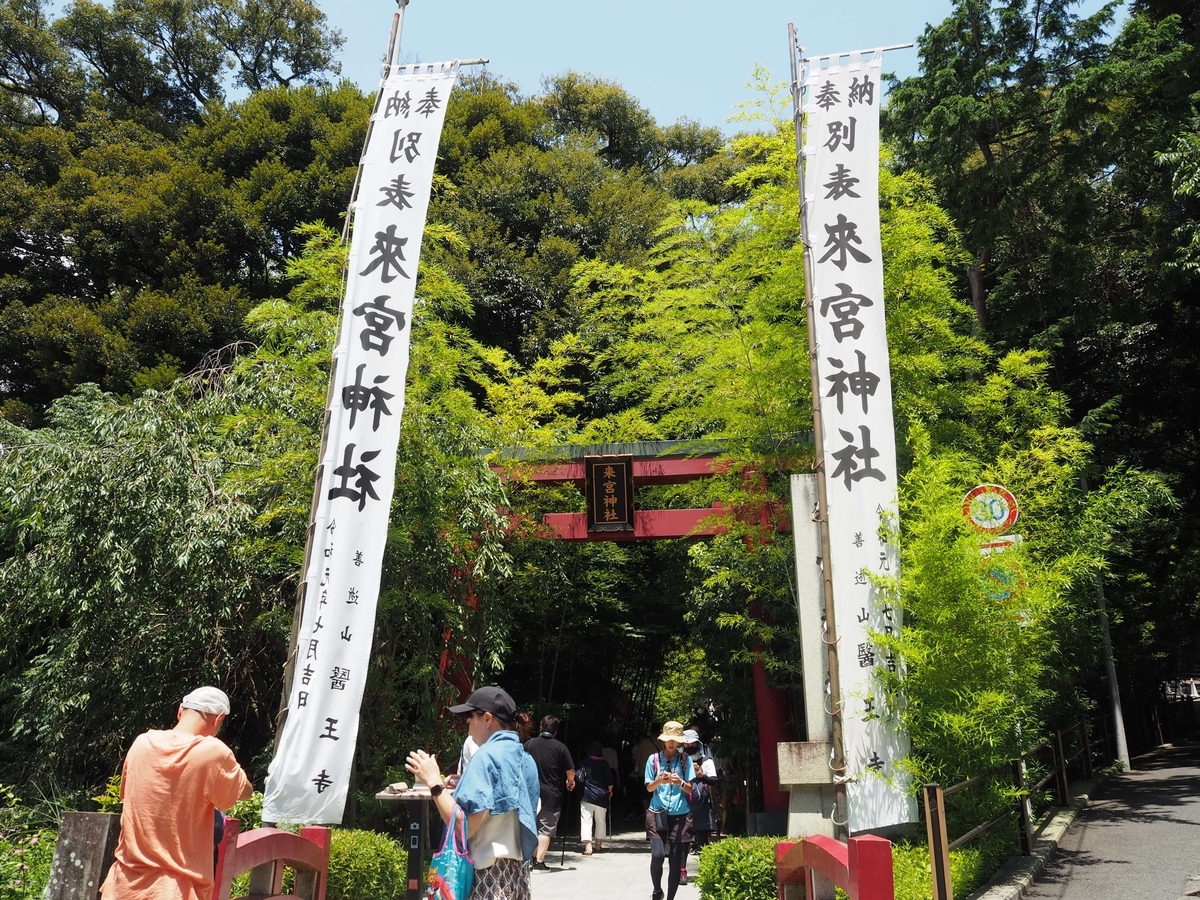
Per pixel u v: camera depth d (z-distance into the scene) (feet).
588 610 47.44
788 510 34.40
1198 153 44.50
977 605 23.54
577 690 55.01
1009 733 27.73
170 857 12.64
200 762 12.94
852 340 24.93
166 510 28.91
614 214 72.95
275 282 68.85
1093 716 55.11
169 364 58.44
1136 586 60.29
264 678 34.50
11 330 59.16
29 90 79.66
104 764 31.30
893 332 33.58
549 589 42.09
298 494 30.83
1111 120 53.06
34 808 26.71
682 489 42.27
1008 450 40.75
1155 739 78.54
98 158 70.28
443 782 12.30
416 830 16.76
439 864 11.84
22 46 77.46
